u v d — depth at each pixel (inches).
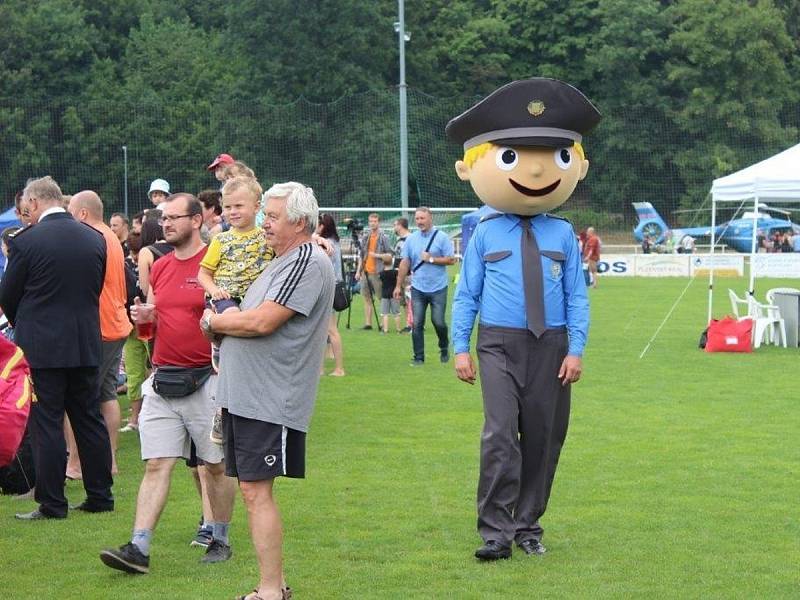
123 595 232.5
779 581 237.5
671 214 2194.9
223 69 2300.7
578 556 256.2
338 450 378.9
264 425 213.6
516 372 253.9
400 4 1471.5
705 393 502.3
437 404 477.4
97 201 340.8
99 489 301.3
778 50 2297.0
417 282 611.8
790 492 315.0
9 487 323.6
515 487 254.2
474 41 2468.0
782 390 510.6
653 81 2330.2
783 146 2212.1
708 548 262.1
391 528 281.3
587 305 257.3
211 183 2107.5
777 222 1935.3
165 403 255.0
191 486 331.3
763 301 1053.8
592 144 2239.2
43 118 2069.4
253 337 213.3
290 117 2101.4
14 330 299.4
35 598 231.1
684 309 994.1
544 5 2486.5
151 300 259.6
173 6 2743.6
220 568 251.1
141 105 2110.0
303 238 218.5
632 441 389.4
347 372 581.6
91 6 2600.9
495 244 258.1
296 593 231.8
